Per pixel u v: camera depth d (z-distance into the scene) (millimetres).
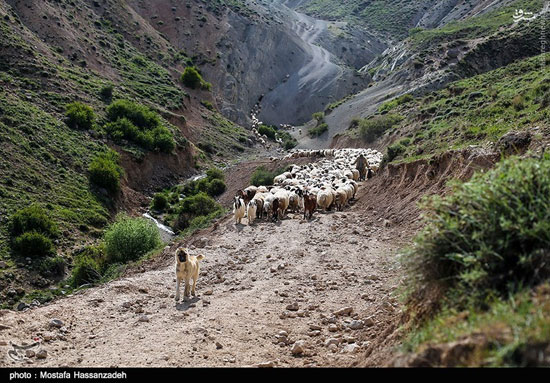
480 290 5195
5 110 38531
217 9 111812
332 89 107312
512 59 66250
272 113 102250
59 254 26672
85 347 7945
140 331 8602
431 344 4762
